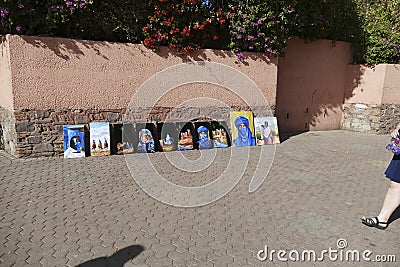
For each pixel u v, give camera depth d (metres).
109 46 6.55
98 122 6.59
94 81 6.50
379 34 10.07
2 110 6.47
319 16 9.16
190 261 3.04
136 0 6.74
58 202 4.23
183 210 4.19
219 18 7.21
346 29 10.56
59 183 4.93
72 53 6.25
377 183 5.46
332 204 4.52
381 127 10.24
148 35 6.81
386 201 3.82
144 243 3.32
